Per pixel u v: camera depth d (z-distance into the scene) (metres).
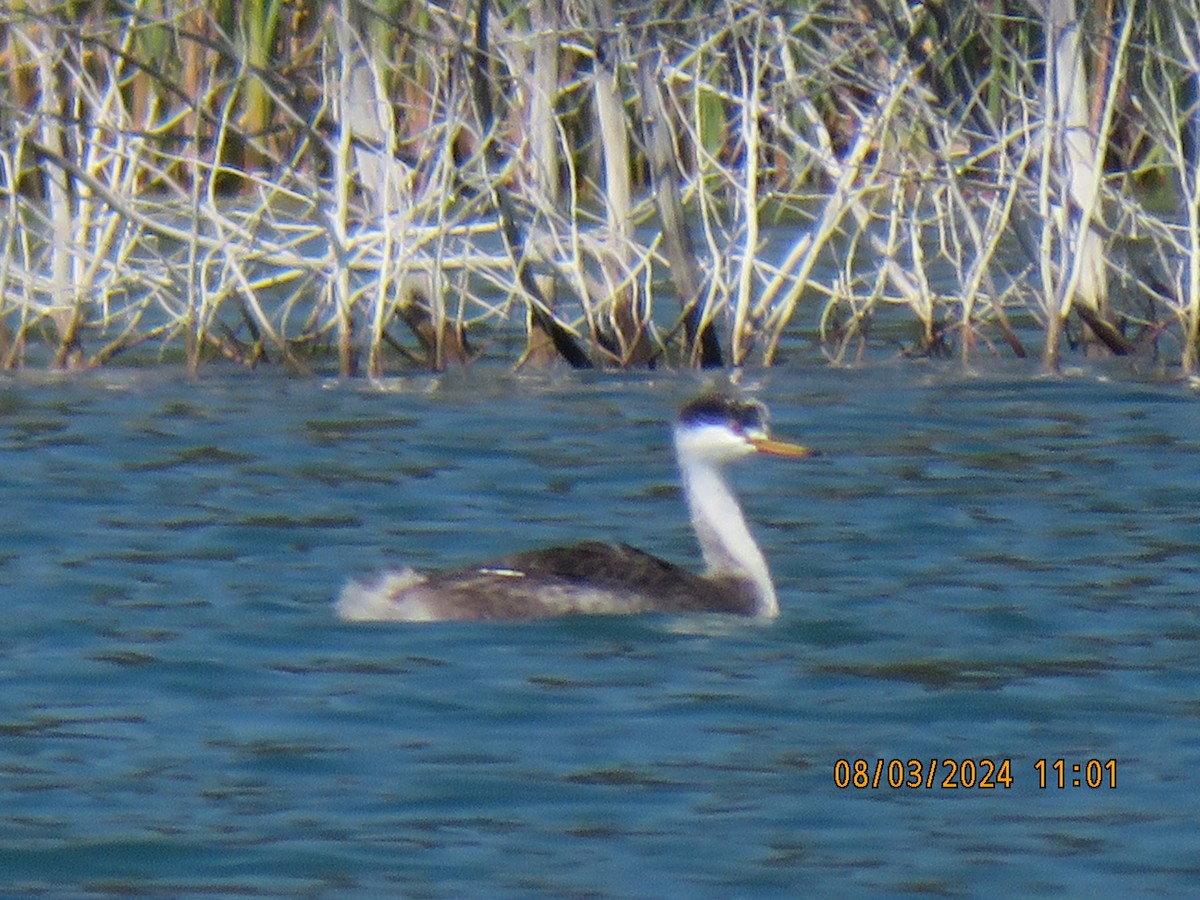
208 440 17.30
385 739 10.20
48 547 13.80
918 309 21.47
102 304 21.17
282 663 11.36
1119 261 23.61
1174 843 8.94
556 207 20.97
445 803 9.37
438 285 20.70
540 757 9.92
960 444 17.27
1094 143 20.78
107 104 20.06
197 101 19.83
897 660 11.46
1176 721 10.39
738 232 21.22
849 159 20.66
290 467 16.36
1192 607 12.42
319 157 24.23
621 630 12.05
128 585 12.91
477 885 8.52
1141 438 17.42
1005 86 20.81
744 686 10.98
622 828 9.11
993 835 9.05
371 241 20.75
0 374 20.45
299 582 13.07
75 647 11.62
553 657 11.49
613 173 20.92
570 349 21.09
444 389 19.84
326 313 23.59
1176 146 20.28
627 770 9.77
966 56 21.78
